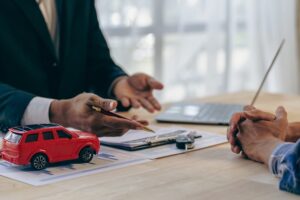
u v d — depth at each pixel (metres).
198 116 1.61
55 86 1.84
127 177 1.02
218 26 3.23
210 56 3.22
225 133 1.43
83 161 1.11
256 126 1.17
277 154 1.04
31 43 1.74
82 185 0.97
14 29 1.71
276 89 3.47
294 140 1.24
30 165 1.07
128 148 1.22
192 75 3.17
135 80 1.74
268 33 3.40
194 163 1.13
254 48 3.40
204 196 0.92
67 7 1.80
